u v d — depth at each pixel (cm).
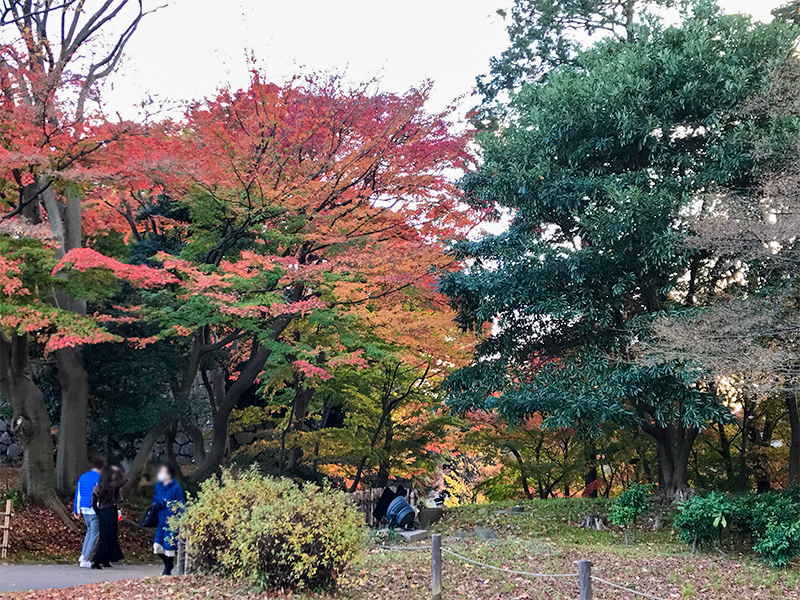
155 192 1644
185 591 897
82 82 1498
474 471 3412
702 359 1353
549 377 1711
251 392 2677
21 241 1476
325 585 941
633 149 1719
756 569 1294
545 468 2388
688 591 1066
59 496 1695
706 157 1647
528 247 1744
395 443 2205
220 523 986
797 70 1490
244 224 1628
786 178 1341
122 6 1573
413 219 1734
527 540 1592
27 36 1429
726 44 1652
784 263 1448
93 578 1110
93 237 2042
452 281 1786
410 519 1647
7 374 1652
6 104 1409
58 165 1493
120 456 2027
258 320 1625
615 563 1262
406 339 1722
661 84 1616
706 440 2258
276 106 1603
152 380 1844
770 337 1572
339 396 2130
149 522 1083
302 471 2336
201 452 2044
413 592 977
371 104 1673
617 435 2317
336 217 1664
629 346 1656
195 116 1536
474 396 1802
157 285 1798
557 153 1764
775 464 2294
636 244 1616
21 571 1184
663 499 1886
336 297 1622
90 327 1442
